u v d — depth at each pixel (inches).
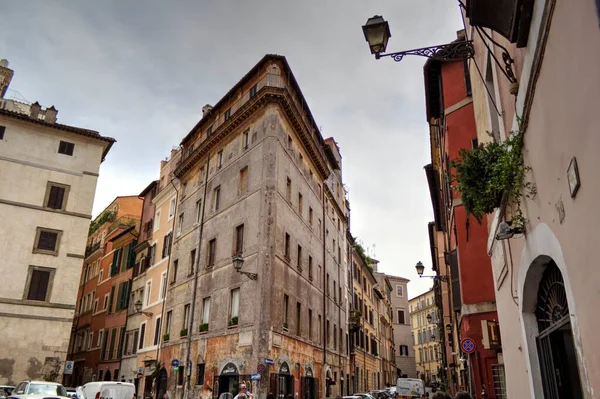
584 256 175.2
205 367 1062.4
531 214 253.8
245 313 1005.8
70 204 1376.7
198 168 1407.5
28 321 1227.9
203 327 1112.2
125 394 822.5
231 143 1277.1
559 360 267.3
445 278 1213.1
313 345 1226.6
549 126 209.9
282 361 1000.2
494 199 295.0
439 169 1151.0
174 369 1111.0
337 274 1621.6
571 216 187.9
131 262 1748.3
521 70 251.9
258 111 1197.1
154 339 1371.8
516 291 322.3
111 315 1750.7
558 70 190.2
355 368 1763.0
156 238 1578.5
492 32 330.6
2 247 1254.9
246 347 964.0
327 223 1556.3
